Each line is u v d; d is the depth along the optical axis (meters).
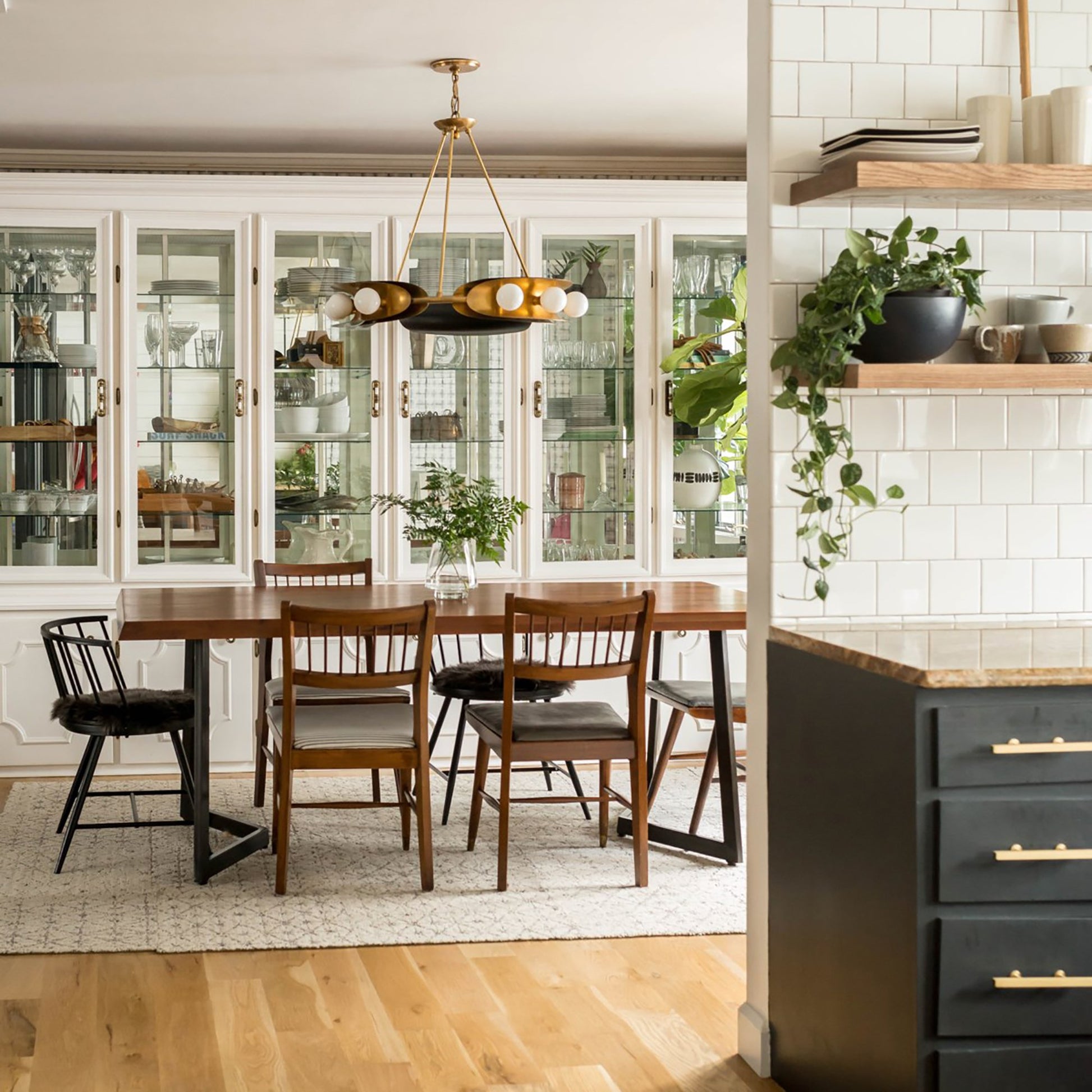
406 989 3.21
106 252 5.43
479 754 4.34
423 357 5.67
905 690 2.16
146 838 4.48
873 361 2.58
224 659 5.49
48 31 4.29
